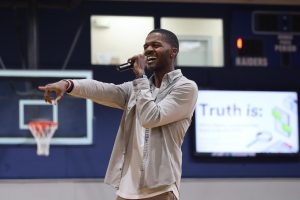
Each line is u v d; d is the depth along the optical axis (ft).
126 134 15.67
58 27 45.98
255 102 47.47
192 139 46.52
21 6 43.55
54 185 43.91
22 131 43.80
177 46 16.06
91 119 44.50
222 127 46.80
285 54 48.73
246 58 48.11
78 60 45.96
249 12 48.60
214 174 46.57
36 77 42.06
